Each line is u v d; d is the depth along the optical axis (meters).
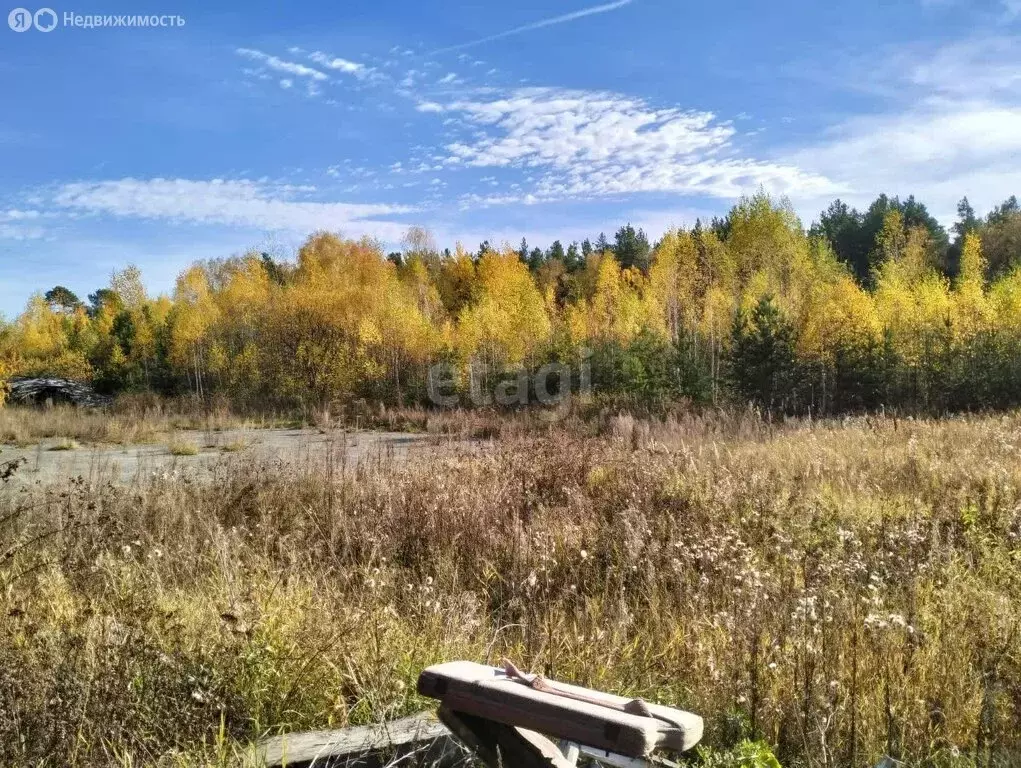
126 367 60.97
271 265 74.06
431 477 9.29
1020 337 33.75
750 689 3.99
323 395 41.59
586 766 3.05
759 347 34.00
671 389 29.52
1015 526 7.39
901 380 35.09
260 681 3.90
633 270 73.19
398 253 90.94
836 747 3.59
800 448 12.37
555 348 38.69
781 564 6.50
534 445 11.41
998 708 3.90
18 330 87.06
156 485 9.42
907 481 9.51
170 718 3.43
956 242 85.75
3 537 6.89
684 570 6.30
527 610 5.70
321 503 8.55
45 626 4.34
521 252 103.81
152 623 4.42
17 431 23.03
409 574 6.70
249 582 5.35
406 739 3.26
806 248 53.69
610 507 8.65
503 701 2.41
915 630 4.50
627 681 4.46
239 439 19.81
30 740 3.22
